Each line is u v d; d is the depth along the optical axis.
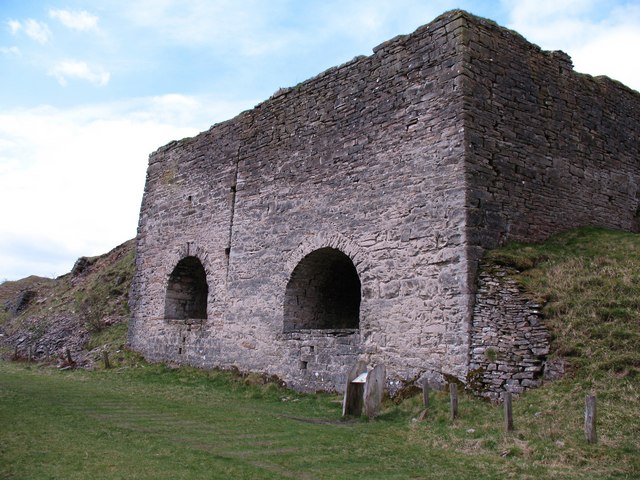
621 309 10.24
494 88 12.55
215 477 6.59
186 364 17.75
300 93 15.92
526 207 12.59
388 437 8.99
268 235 15.90
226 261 17.16
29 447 7.61
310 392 13.70
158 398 13.09
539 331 10.27
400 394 11.52
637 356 9.33
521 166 12.67
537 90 13.44
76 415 10.16
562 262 11.68
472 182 11.69
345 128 14.38
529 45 13.51
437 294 11.64
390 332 12.34
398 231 12.62
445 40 12.57
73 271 33.62
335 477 6.85
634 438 7.61
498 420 9.10
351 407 10.90
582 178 14.01
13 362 22.31
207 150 18.92
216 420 10.36
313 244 14.52
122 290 26.81
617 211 14.77
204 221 18.33
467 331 10.98
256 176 16.73
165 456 7.43
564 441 7.76
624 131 15.49
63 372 18.55
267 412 11.55
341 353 13.27
